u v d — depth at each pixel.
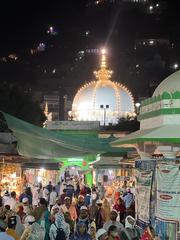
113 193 23.19
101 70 68.38
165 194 11.84
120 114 65.00
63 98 104.62
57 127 44.41
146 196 12.53
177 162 11.98
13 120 20.33
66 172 36.03
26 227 12.37
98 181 34.75
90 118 65.12
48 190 23.19
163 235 11.78
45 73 128.12
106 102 65.19
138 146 15.79
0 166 25.83
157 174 12.07
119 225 12.24
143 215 12.67
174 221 11.70
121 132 45.16
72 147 21.77
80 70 127.50
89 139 22.02
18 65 121.38
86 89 66.81
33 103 57.88
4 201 18.05
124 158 24.22
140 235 12.12
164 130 13.83
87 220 13.28
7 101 52.94
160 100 14.55
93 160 33.41
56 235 12.90
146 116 16.00
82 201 17.94
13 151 23.73
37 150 22.14
